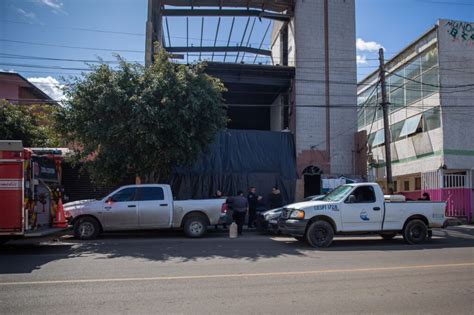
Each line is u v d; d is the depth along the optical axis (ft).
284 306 19.57
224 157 74.90
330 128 82.53
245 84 85.81
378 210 42.14
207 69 81.15
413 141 92.22
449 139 81.20
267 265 30.01
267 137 78.95
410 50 93.61
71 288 23.08
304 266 29.58
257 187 74.90
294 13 84.12
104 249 38.99
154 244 42.68
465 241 46.11
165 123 51.26
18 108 71.05
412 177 97.25
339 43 84.58
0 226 36.01
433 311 18.97
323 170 81.10
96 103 51.01
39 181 40.19
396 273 27.07
